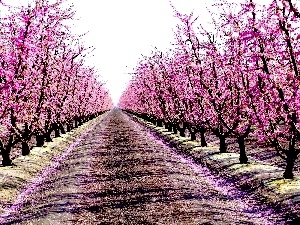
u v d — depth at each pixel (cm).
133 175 2445
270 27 1780
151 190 2008
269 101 1883
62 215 1591
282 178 2019
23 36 1997
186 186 2077
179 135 5075
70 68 4684
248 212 1614
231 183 2175
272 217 1518
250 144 3769
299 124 1717
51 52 2780
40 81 2589
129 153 3481
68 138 5206
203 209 1611
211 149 3425
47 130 4122
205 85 2902
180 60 3619
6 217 1667
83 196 1944
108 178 2402
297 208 1534
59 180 2369
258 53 1803
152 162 2917
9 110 2183
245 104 2253
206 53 2916
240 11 2106
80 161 3125
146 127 7350
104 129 6888
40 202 1841
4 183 2181
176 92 4434
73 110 6016
